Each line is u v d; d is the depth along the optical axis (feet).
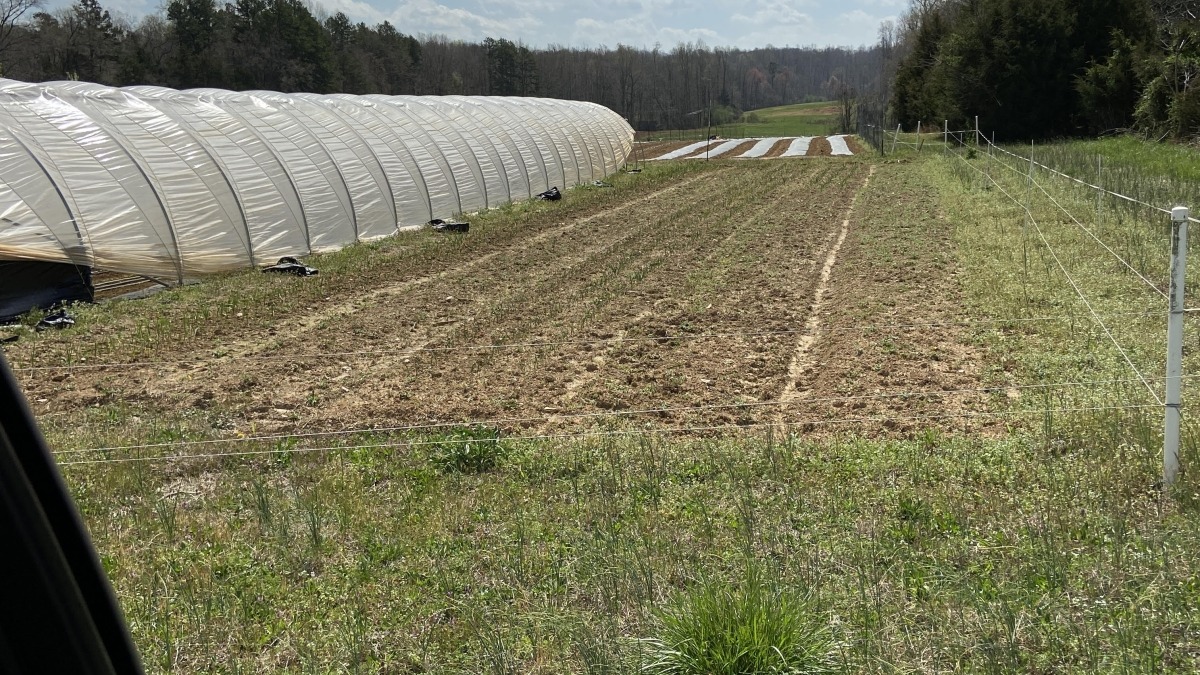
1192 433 23.39
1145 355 32.24
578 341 41.19
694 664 14.47
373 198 75.10
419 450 27.73
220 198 60.75
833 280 53.52
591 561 19.12
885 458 25.21
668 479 24.36
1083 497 21.48
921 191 93.61
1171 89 117.29
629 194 105.91
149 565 20.18
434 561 19.94
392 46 319.27
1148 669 14.32
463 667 15.76
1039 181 79.05
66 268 50.42
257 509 23.17
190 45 240.12
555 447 27.61
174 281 55.72
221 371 37.76
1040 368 32.78
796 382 34.65
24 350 40.73
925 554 19.04
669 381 34.99
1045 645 15.43
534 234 75.66
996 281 47.19
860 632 15.75
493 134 102.32
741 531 20.56
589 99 337.72
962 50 160.97
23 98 56.18
